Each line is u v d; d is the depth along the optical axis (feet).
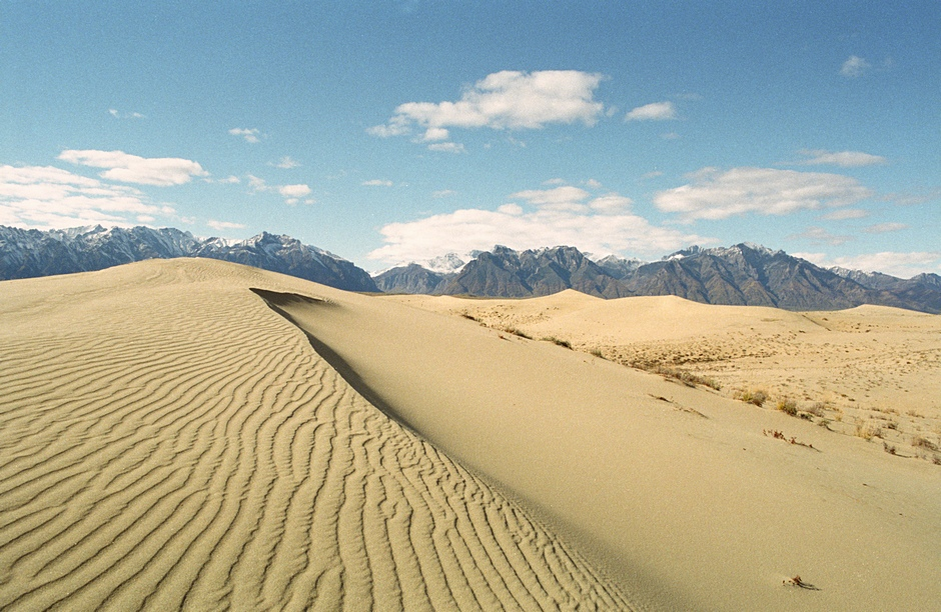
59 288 68.49
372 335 60.18
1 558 11.28
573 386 46.80
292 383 27.55
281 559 13.00
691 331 167.22
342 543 14.19
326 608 11.62
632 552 18.90
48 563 11.42
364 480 18.19
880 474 32.24
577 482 24.85
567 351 77.97
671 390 55.21
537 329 193.88
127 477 15.55
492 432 30.86
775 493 24.75
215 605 11.08
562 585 14.79
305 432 21.42
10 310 49.37
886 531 21.94
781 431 42.98
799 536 20.93
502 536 16.70
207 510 14.55
